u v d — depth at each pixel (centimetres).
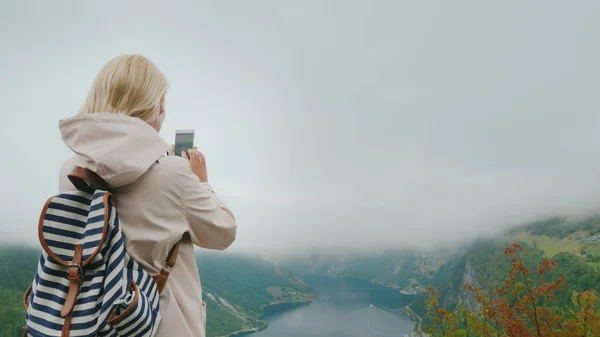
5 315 7700
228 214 206
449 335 1838
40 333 139
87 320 140
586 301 1533
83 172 160
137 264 165
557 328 1542
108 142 163
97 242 149
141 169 160
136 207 169
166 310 172
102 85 192
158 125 207
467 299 13700
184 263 189
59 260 145
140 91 190
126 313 144
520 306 1655
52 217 150
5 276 13612
